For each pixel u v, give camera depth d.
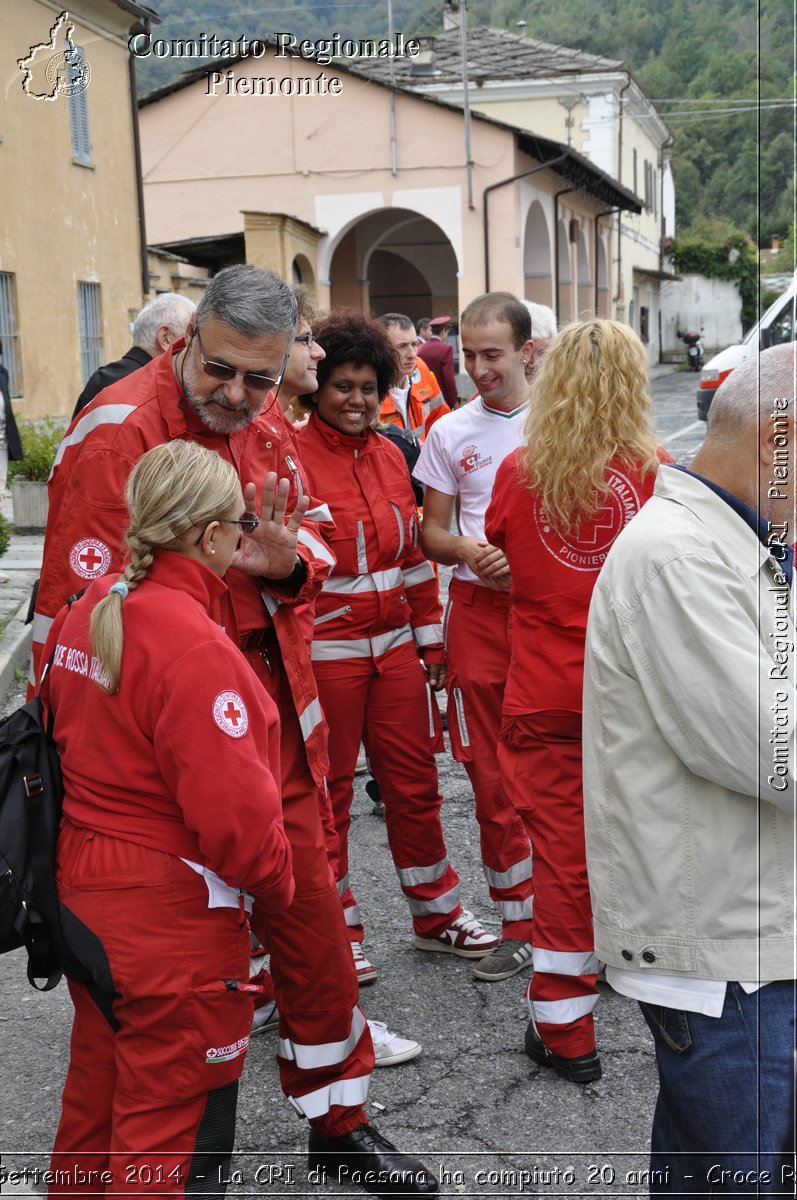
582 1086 3.06
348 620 3.53
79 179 15.41
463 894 4.29
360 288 25.30
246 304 2.38
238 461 2.68
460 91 24.83
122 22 15.23
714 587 1.94
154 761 2.09
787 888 1.99
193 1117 2.13
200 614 2.11
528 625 3.07
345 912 3.63
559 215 24.78
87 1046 2.18
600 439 2.88
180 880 2.09
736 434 2.00
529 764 3.09
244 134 20.55
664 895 2.01
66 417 15.27
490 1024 3.39
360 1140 2.70
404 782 3.71
